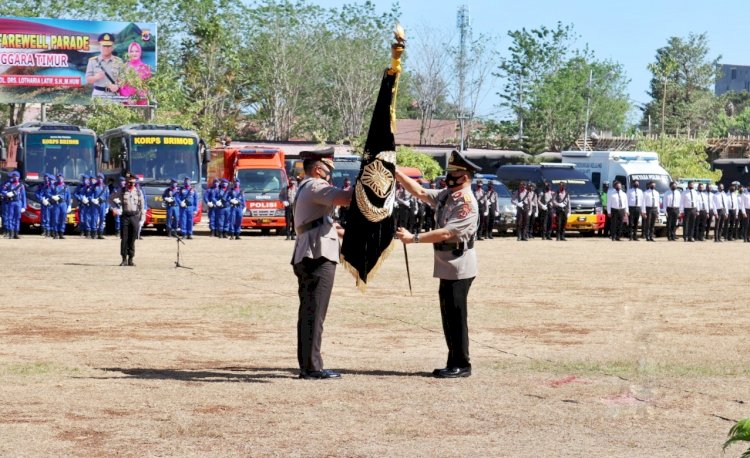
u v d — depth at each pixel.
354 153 61.00
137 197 25.23
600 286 21.70
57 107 75.31
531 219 42.50
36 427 8.28
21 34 65.06
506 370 11.35
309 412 8.96
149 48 66.69
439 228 10.81
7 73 65.00
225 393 9.77
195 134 42.00
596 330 14.95
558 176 45.66
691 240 43.69
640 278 23.75
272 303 17.62
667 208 43.56
